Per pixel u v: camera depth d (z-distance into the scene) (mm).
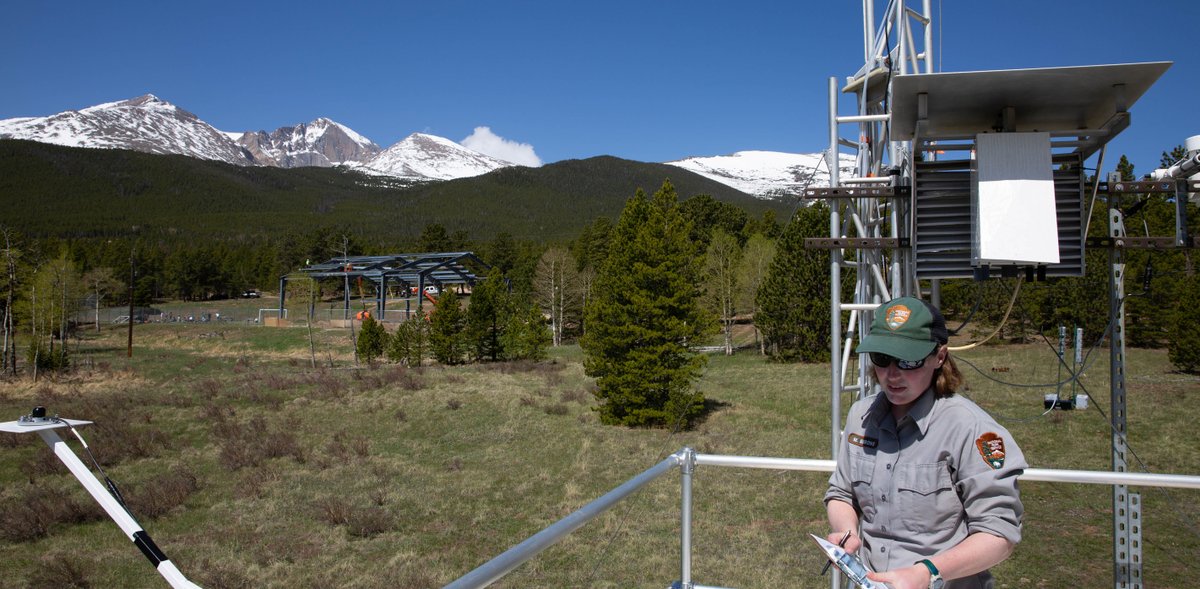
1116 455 4496
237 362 43781
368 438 19531
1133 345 30469
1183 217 4457
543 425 20312
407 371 33812
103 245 110188
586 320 21938
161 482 14281
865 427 2293
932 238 4652
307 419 22016
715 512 10992
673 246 21109
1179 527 8602
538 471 15188
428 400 24203
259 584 9281
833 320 5574
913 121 4504
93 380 36094
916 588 1861
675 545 9547
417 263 70125
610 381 20500
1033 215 4211
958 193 4594
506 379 29969
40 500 12930
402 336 39875
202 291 108625
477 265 74062
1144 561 7562
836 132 5781
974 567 1926
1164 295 28641
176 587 3027
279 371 37375
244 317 75250
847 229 6656
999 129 4473
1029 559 7891
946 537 2109
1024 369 25578
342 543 10891
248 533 11430
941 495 2102
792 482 12531
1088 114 4273
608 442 18062
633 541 9820
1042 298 31703
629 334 20469
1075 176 4457
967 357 29641
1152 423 15305
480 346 40844
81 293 58500
